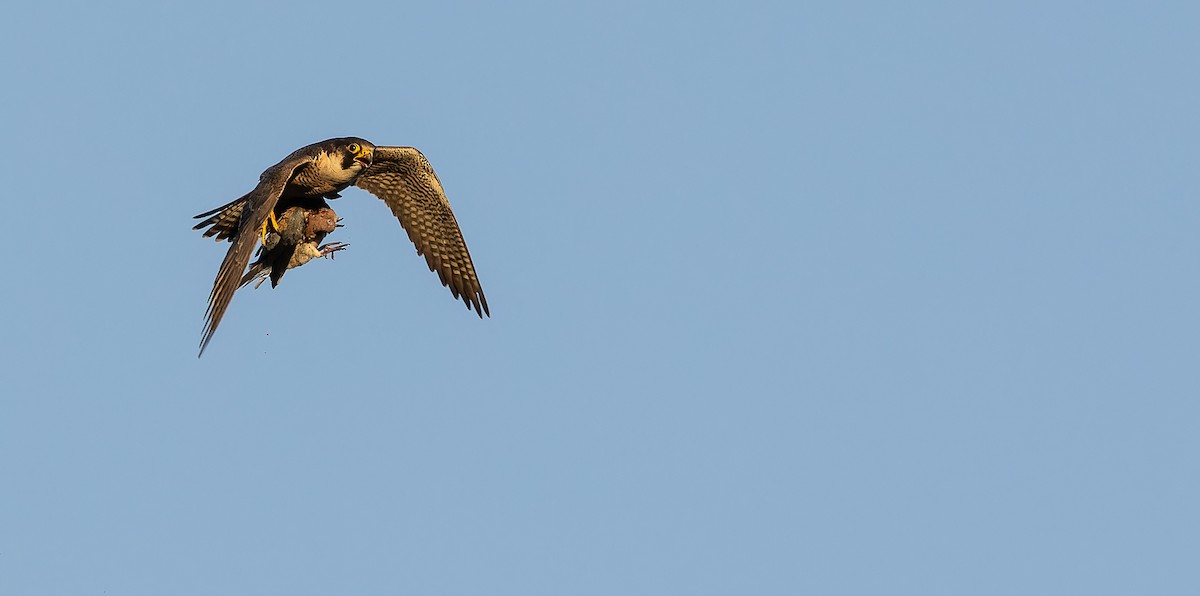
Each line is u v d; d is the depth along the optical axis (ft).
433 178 55.88
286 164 49.32
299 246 50.72
